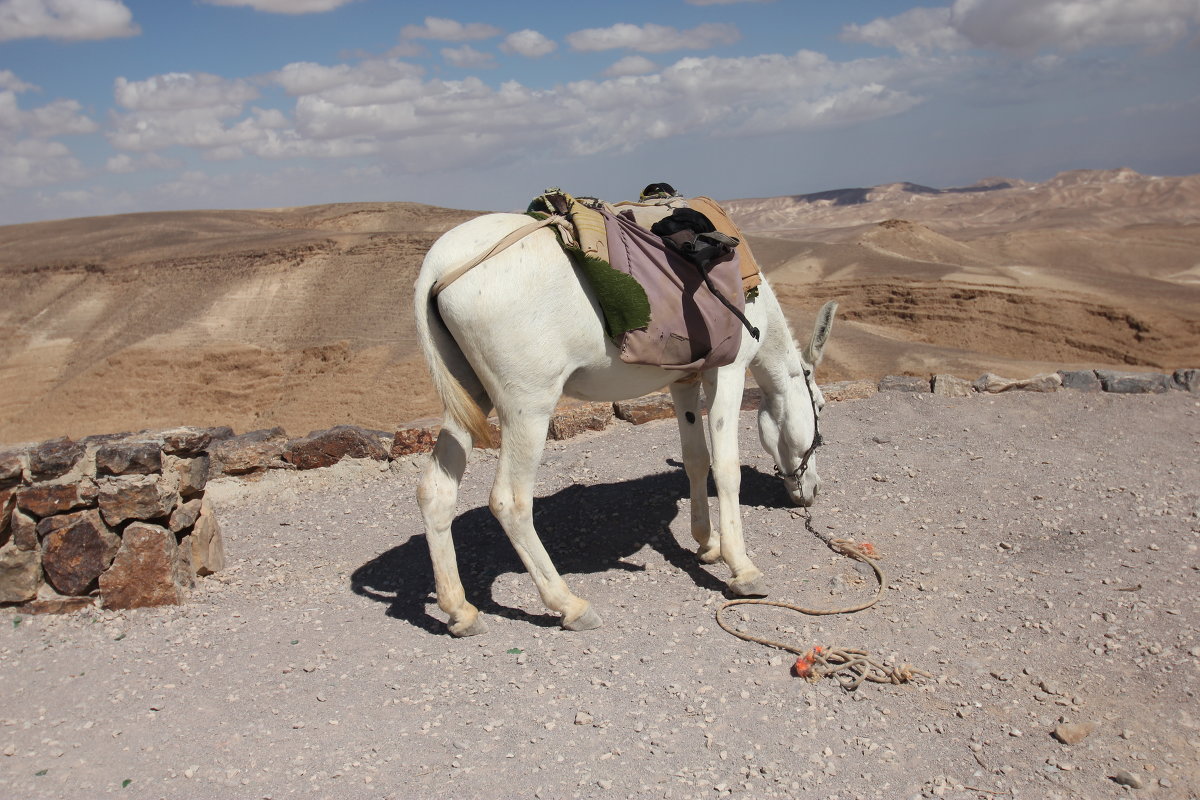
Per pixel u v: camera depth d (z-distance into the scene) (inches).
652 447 353.7
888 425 369.4
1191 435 345.1
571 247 190.7
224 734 174.4
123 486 229.8
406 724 176.6
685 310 200.7
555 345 191.6
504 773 160.4
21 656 208.5
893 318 3425.2
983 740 169.8
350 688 190.5
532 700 183.8
